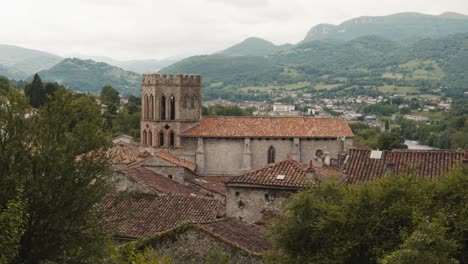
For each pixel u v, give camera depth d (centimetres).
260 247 4197
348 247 3619
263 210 5669
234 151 11344
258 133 11256
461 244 3509
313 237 3819
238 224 4744
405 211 3644
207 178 10419
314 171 5519
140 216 5312
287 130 11281
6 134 3919
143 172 7456
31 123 4019
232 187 5747
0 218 3406
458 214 3603
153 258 3666
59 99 4128
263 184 5653
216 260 3706
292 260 3819
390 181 3903
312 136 11119
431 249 3166
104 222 4169
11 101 3981
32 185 3803
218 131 11369
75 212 3928
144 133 12081
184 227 4019
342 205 3834
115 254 4003
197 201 5712
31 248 3844
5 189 3784
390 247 3553
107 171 4166
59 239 3872
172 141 11831
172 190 6888
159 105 11819
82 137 4053
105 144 4197
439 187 3841
